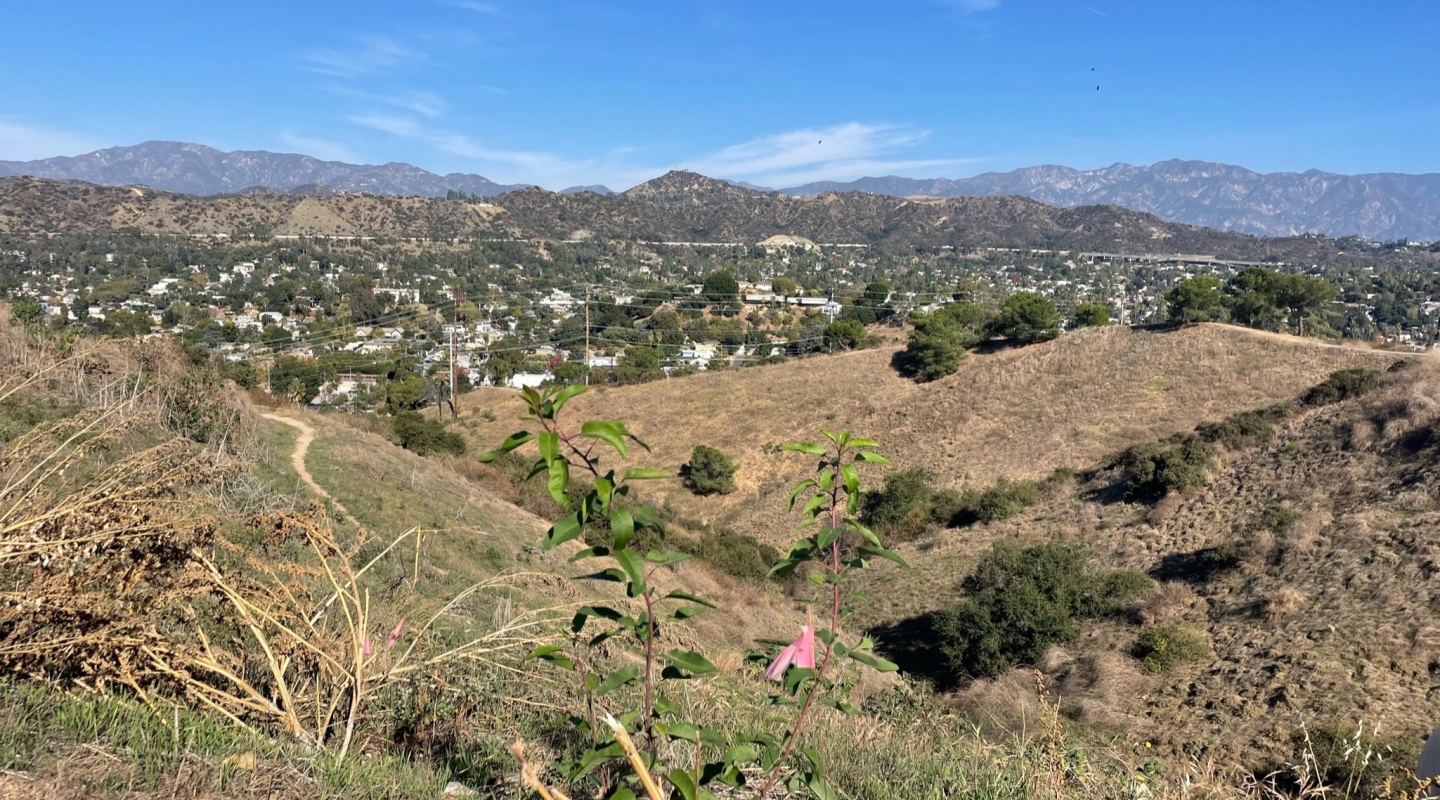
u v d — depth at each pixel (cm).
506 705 405
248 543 557
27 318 1555
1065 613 1647
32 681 280
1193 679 1359
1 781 208
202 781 232
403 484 1730
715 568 2273
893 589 2183
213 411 1426
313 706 330
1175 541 2069
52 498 356
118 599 309
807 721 402
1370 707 1138
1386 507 1770
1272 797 433
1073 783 399
